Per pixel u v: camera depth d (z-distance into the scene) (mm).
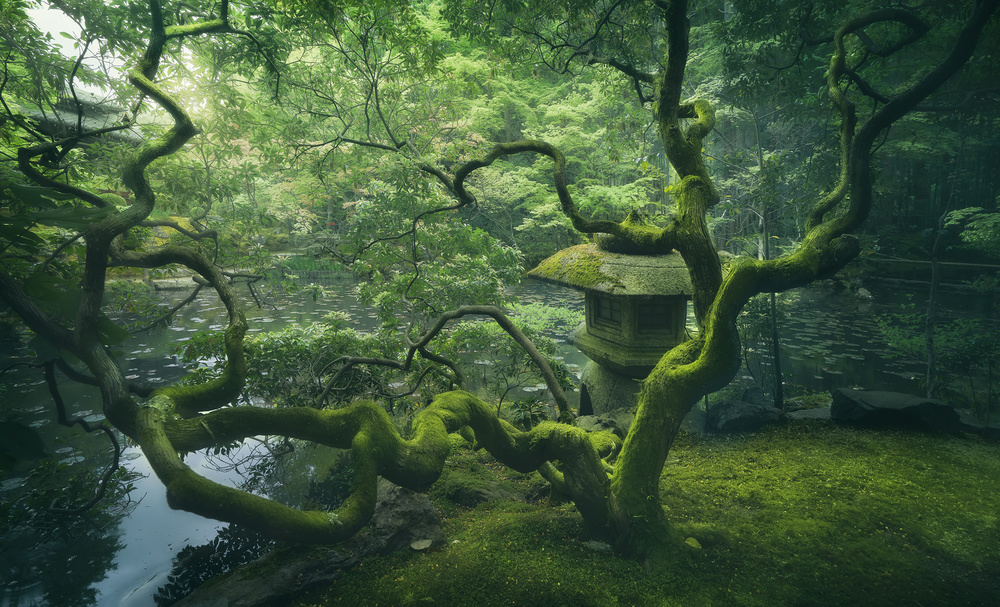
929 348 6133
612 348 5242
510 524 3262
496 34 4832
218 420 1932
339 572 2752
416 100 5527
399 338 5418
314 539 1818
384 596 2559
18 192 1567
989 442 4613
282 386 5082
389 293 5320
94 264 1795
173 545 3781
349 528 1923
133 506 4340
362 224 4867
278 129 4941
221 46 3930
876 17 3566
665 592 2518
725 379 2773
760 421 5094
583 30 5105
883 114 2812
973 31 2596
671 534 2857
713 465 4230
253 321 12375
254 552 3703
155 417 1723
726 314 2672
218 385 1971
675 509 3457
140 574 3447
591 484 2939
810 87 6082
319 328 5531
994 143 11125
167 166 4070
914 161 15047
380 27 4254
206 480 1628
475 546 3012
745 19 4961
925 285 15789
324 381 5148
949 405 4934
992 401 6395
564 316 13367
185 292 15742
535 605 2432
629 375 5164
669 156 3283
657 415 2854
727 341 2703
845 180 3092
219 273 2193
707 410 5348
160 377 7977
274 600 2514
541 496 3924
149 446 1641
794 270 2648
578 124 17188
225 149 4348
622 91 5586
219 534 3939
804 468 4043
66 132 3334
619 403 5352
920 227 17141
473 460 4523
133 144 4172
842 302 15023
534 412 4773
